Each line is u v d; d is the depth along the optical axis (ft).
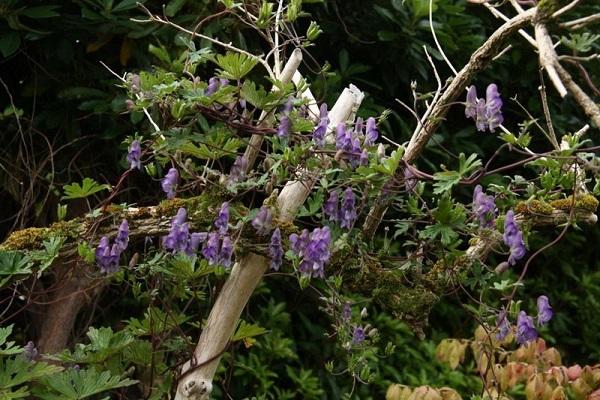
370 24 9.30
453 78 6.28
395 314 6.05
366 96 9.13
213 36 8.22
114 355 6.24
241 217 5.68
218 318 5.93
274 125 5.88
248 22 6.30
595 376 7.71
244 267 5.86
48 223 8.70
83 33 8.16
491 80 10.03
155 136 5.90
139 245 8.11
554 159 5.77
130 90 5.73
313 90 8.82
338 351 10.01
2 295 8.45
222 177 5.78
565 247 12.00
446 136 9.87
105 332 6.22
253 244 5.78
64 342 8.14
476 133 10.43
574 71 10.16
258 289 9.28
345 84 9.30
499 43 5.94
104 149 8.64
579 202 5.96
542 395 7.55
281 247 5.61
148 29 7.97
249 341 6.50
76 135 8.42
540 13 5.47
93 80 8.46
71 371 5.93
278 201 5.85
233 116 5.70
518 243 5.54
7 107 8.10
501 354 7.95
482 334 7.71
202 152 5.78
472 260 6.03
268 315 9.66
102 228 5.90
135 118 7.72
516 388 10.34
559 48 10.02
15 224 8.25
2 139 8.47
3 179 8.48
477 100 5.60
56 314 8.14
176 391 6.13
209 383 5.98
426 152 9.80
